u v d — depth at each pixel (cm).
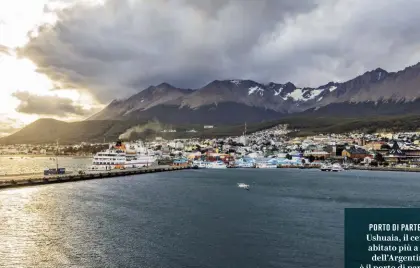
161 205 12988
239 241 8419
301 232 9275
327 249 7938
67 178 19975
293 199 14988
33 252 7369
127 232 9012
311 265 6994
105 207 12225
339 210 12375
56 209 11600
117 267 6669
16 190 15538
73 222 9919
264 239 8612
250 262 7075
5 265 6656
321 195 16350
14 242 7981
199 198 14950
